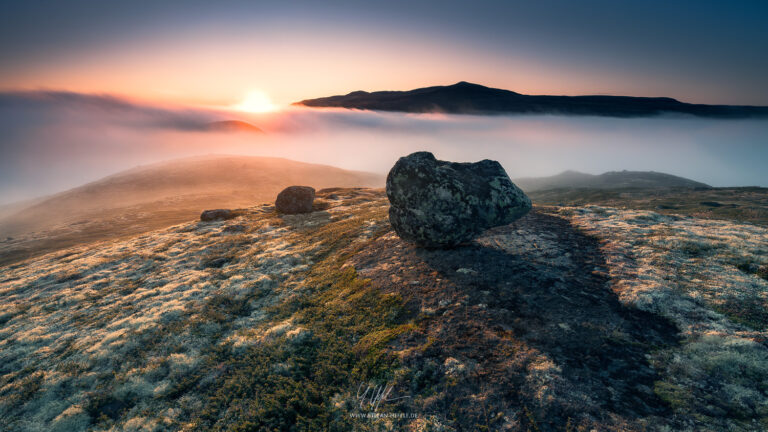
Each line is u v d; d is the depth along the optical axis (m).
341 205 55.03
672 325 14.02
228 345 18.12
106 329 21.11
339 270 25.25
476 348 13.86
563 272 18.98
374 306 18.80
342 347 16.06
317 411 12.89
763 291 15.48
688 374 11.36
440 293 18.23
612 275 18.34
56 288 29.45
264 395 14.09
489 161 24.20
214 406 14.09
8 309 25.67
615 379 11.55
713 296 15.51
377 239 29.98
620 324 14.23
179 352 18.05
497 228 26.95
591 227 26.53
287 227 42.84
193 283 27.47
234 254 33.97
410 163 22.08
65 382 16.36
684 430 9.45
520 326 14.72
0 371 18.06
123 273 31.59
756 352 11.64
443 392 12.19
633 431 9.62
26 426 13.95
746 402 10.06
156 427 13.30
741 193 128.00
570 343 13.39
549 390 11.33
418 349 14.41
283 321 19.91
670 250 20.91
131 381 15.88
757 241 21.23
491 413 11.02
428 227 21.62
